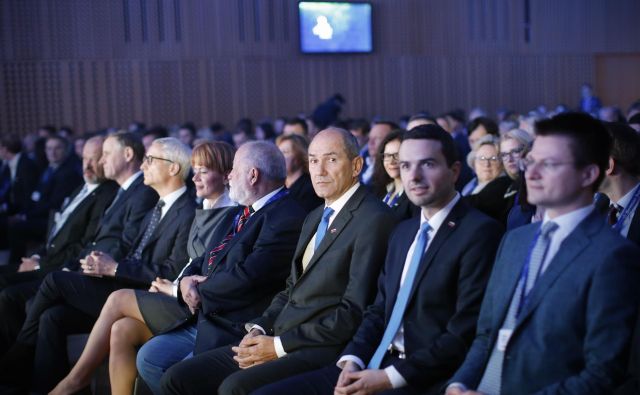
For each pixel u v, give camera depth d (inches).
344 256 113.4
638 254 77.3
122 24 474.9
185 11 485.1
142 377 132.8
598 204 113.7
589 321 76.5
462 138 284.7
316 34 503.8
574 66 576.1
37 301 155.9
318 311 114.0
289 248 130.7
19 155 336.5
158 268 153.0
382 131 215.0
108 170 182.1
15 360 155.3
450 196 99.8
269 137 370.9
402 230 104.0
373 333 101.7
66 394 139.7
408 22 529.3
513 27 557.9
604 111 281.0
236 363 118.0
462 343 92.4
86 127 471.2
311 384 102.0
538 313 79.8
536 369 79.2
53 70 464.1
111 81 474.3
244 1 494.0
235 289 128.0
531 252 83.8
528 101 564.7
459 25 542.9
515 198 145.2
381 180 166.4
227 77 493.7
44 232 284.7
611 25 582.9
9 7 455.8
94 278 157.2
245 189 136.6
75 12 466.3
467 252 94.9
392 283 101.3
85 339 156.1
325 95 512.4
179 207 158.9
